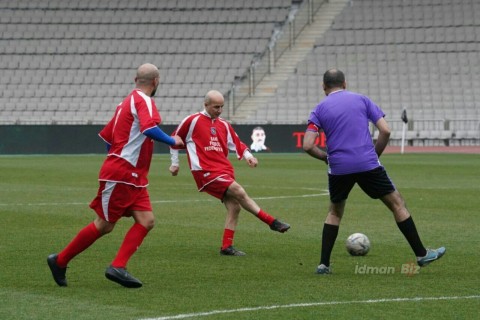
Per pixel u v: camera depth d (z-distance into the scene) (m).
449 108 97.94
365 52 103.38
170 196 40.91
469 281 19.02
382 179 19.88
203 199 39.41
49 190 44.09
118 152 18.17
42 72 104.31
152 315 15.57
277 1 108.38
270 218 23.09
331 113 19.94
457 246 24.50
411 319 15.23
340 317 15.38
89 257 22.41
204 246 24.77
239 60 103.81
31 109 100.94
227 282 18.97
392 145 97.06
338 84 20.31
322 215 32.97
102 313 15.77
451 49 102.56
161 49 105.88
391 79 100.81
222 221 30.95
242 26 106.88
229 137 24.33
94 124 90.06
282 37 105.69
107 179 18.14
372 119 20.06
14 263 21.53
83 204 36.91
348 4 107.50
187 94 101.06
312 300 16.91
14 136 88.62
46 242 25.34
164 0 109.94
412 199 38.91
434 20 104.75
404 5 106.25
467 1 105.50
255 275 19.91
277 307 16.23
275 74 102.25
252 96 100.38
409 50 103.00
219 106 24.00
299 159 78.50
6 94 102.19
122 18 109.00
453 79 100.00
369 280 19.19
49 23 108.81
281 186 47.19
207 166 23.62
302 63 102.81
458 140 95.31
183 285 18.59
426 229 28.30
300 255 23.08
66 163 71.06
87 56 105.81
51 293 17.70
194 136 24.05
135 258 22.50
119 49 106.25
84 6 110.25
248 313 15.70
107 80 103.62
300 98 99.94
